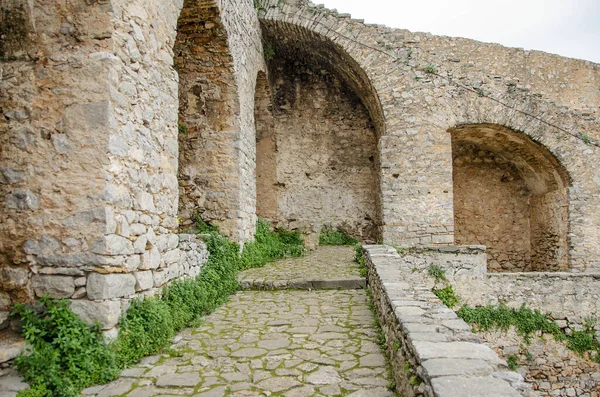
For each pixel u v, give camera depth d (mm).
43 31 3387
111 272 3248
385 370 3273
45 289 3211
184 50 7105
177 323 4055
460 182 12172
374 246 7773
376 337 4078
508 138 10656
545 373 7113
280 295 5922
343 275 6688
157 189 4102
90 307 3164
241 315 4918
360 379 3115
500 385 1858
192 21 6562
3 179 3301
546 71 10773
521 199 12125
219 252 6047
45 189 3275
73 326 3078
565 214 10156
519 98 9953
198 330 4348
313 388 2969
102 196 3230
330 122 12219
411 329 2670
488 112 9930
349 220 12039
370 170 12141
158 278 4027
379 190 10828
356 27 10008
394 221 9773
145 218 3830
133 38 3701
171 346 3834
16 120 3336
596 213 9875
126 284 3443
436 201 9773
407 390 2453
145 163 3865
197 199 7406
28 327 3010
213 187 7391
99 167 3256
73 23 3379
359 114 12227
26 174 3297
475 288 7547
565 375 7113
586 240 9859
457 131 10781
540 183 11250
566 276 7453
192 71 7324
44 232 3244
